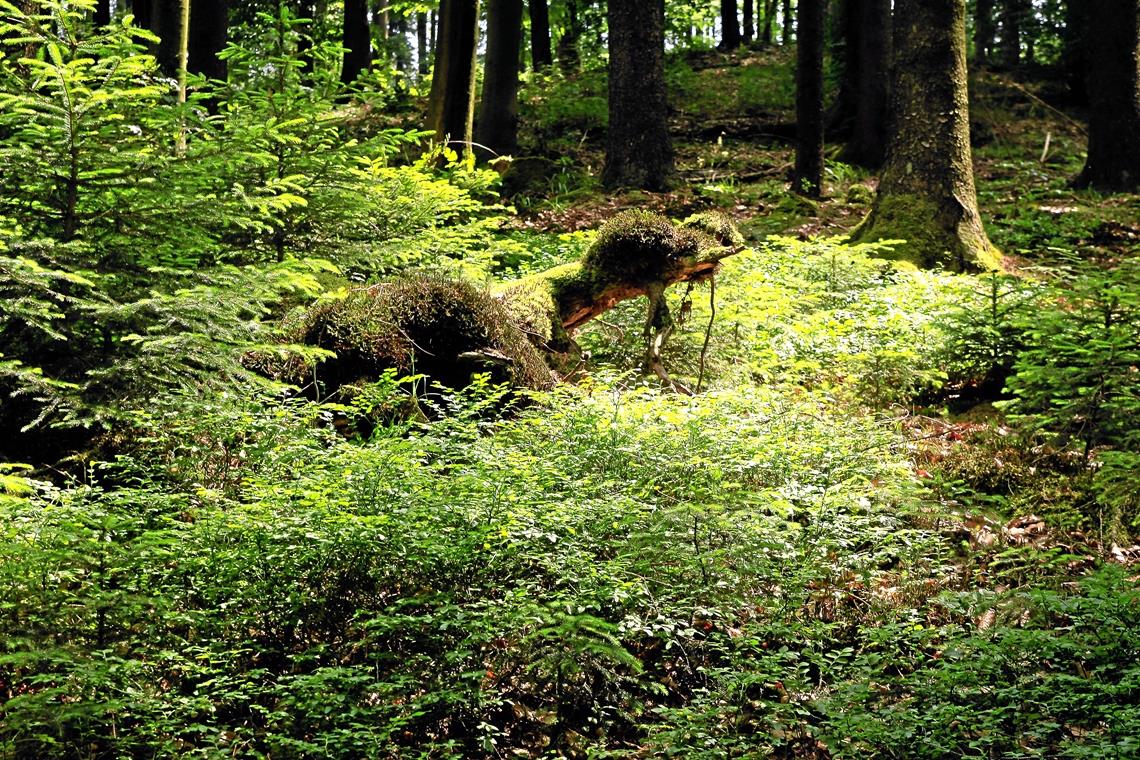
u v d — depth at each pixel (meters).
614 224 8.06
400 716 3.89
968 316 8.64
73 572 4.24
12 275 5.49
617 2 16.80
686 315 8.82
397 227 9.03
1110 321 6.58
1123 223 14.38
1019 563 5.43
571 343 8.19
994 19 28.39
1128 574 4.69
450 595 4.42
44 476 6.01
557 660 3.97
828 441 6.38
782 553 4.99
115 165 6.18
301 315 7.29
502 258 12.19
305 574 4.52
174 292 6.23
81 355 6.01
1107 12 16.41
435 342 7.23
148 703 3.71
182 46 10.69
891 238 12.05
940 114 12.14
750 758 3.77
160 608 4.22
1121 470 5.77
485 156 17.64
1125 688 3.69
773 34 42.12
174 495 5.01
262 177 7.66
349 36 21.27
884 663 4.34
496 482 4.92
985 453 7.00
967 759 3.52
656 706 4.35
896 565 5.50
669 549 4.81
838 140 21.62
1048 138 19.95
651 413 6.46
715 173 19.09
